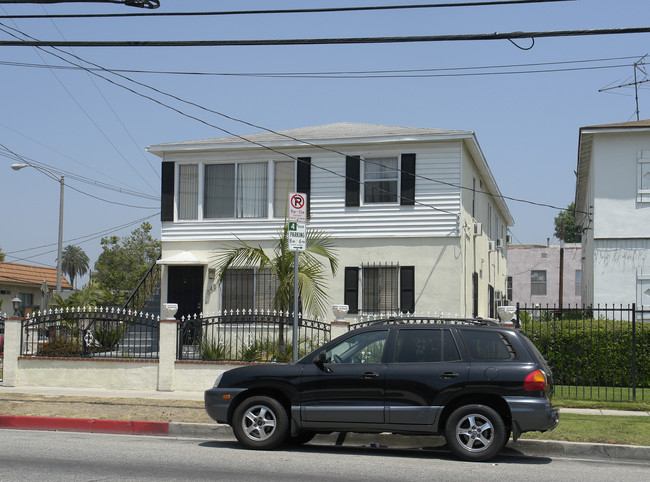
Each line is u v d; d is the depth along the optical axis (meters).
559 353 16.44
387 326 10.19
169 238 22.38
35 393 15.16
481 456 9.45
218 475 8.38
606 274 21.81
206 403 10.45
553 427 9.44
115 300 27.30
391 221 20.84
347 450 10.56
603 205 21.95
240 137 22.52
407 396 9.65
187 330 16.12
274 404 10.10
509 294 46.94
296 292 12.37
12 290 36.88
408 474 8.66
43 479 7.99
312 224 21.39
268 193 21.78
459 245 20.33
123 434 11.75
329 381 9.93
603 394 15.05
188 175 22.52
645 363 16.09
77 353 16.78
